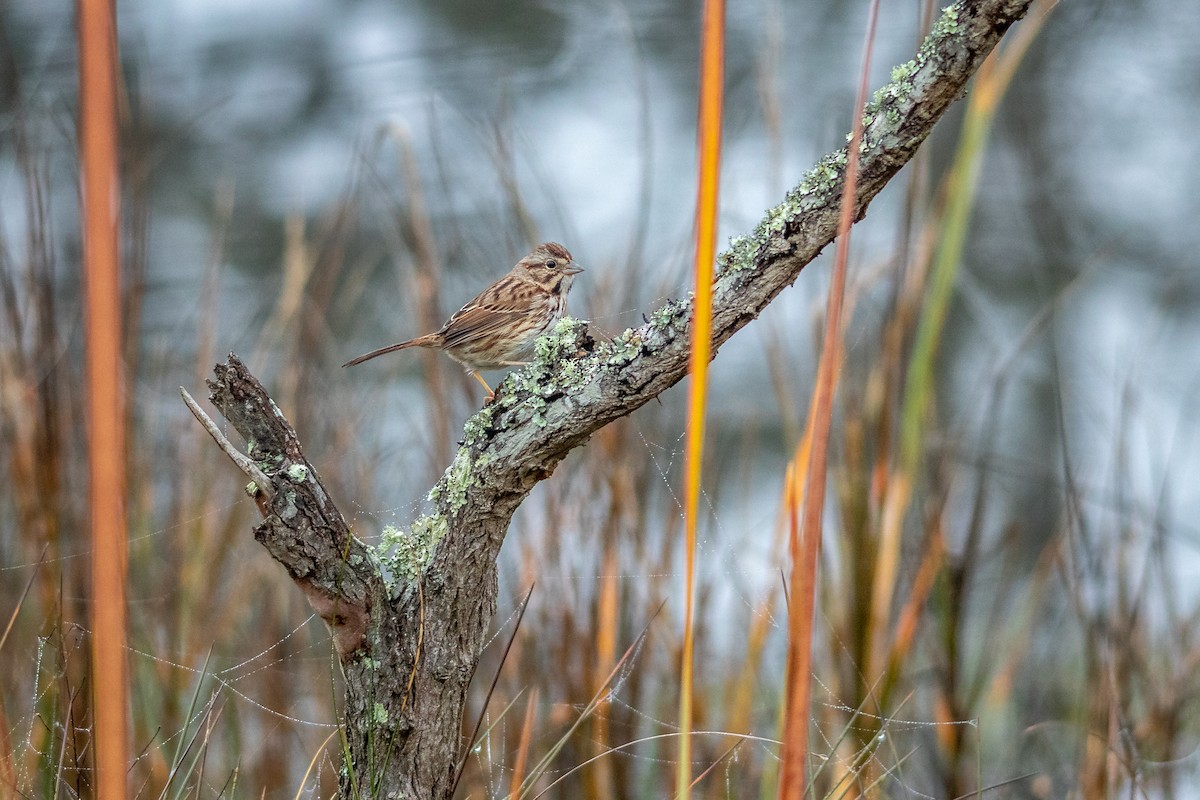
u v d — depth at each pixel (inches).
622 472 293.0
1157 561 322.0
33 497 285.6
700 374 140.6
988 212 591.8
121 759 130.7
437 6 613.0
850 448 285.9
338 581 160.4
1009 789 321.4
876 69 579.8
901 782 264.8
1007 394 490.6
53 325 291.7
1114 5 628.1
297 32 610.5
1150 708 301.3
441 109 547.5
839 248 141.3
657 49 605.0
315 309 374.0
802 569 143.2
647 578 294.2
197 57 605.0
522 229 378.6
